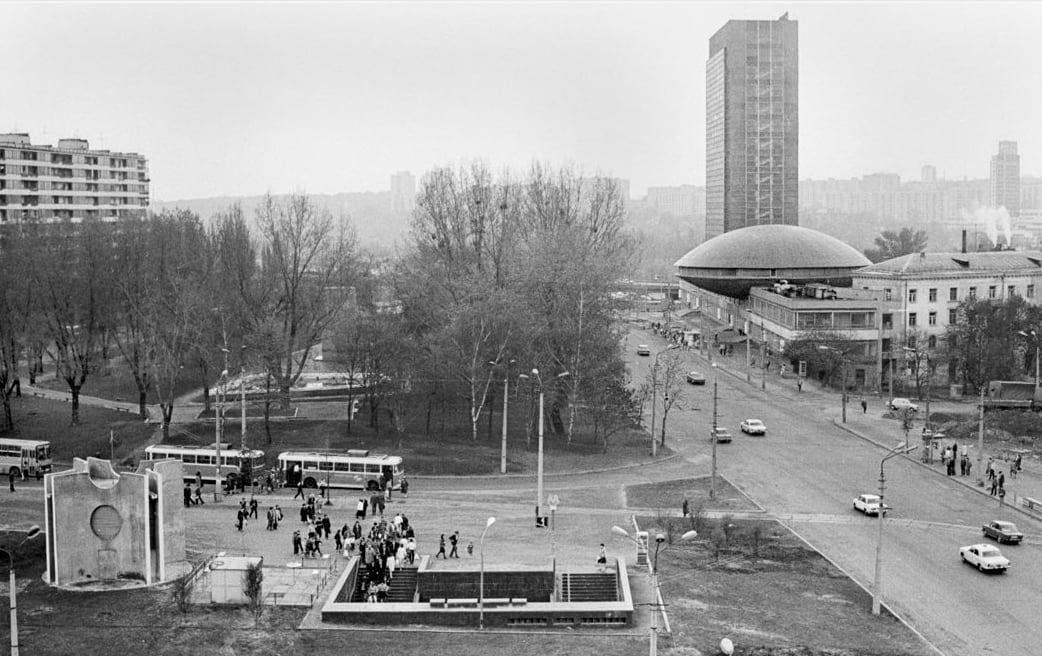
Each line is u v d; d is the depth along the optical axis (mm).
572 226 152250
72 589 68812
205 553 76438
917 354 148250
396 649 59875
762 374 157500
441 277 132500
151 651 58969
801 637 62031
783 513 91312
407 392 116562
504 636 61844
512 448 113750
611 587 70125
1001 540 82312
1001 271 173875
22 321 123188
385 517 87750
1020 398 130375
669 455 114562
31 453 104750
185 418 122250
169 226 161250
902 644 61406
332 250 166875
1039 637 63562
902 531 86062
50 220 192875
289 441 111562
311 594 67188
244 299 126625
